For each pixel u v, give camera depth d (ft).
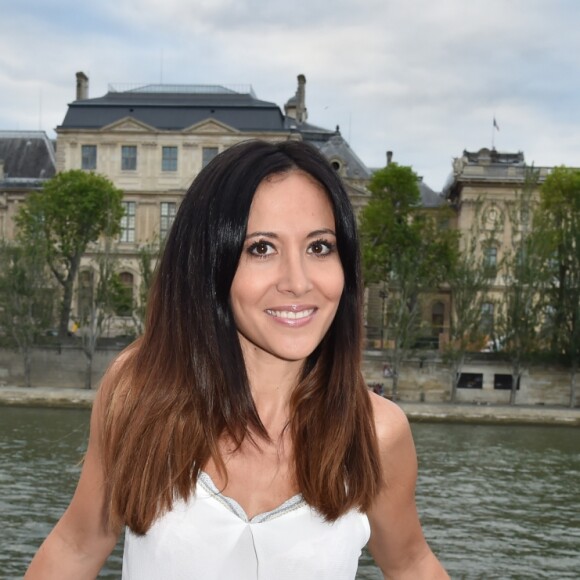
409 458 8.48
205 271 7.61
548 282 176.24
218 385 7.67
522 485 93.66
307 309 7.69
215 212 7.55
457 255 182.70
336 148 259.80
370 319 230.07
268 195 7.59
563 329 172.24
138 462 7.64
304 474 7.75
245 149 7.77
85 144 255.50
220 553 7.63
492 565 61.46
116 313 191.31
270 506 7.87
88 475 8.34
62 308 192.75
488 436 136.56
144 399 7.77
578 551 66.23
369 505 8.02
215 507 7.66
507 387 173.06
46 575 8.43
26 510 71.56
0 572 55.11
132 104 258.57
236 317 7.75
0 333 183.93
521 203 184.55
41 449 104.99
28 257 173.99
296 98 316.19
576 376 173.06
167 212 254.47
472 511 79.36
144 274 183.52
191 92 266.16
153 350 7.90
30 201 210.18
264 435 7.80
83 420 137.08
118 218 208.44
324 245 7.83
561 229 176.96
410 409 155.94
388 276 199.31
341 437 7.82
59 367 179.32
